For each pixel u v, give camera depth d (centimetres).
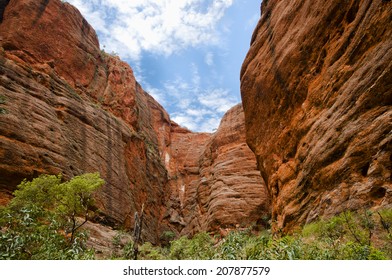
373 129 1055
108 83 4012
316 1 1606
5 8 3047
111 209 2680
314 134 1425
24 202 1363
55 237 947
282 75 1839
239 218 3300
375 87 1084
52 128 2408
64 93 2869
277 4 2112
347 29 1352
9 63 2423
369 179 1008
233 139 4234
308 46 1639
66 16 3600
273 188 1853
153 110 5894
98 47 4247
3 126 2031
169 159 5375
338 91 1330
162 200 4375
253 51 2288
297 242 732
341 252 677
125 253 1362
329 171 1228
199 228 3878
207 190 4153
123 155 3306
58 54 3259
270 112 1983
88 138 2827
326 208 1170
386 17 1098
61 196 1440
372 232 844
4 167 1892
